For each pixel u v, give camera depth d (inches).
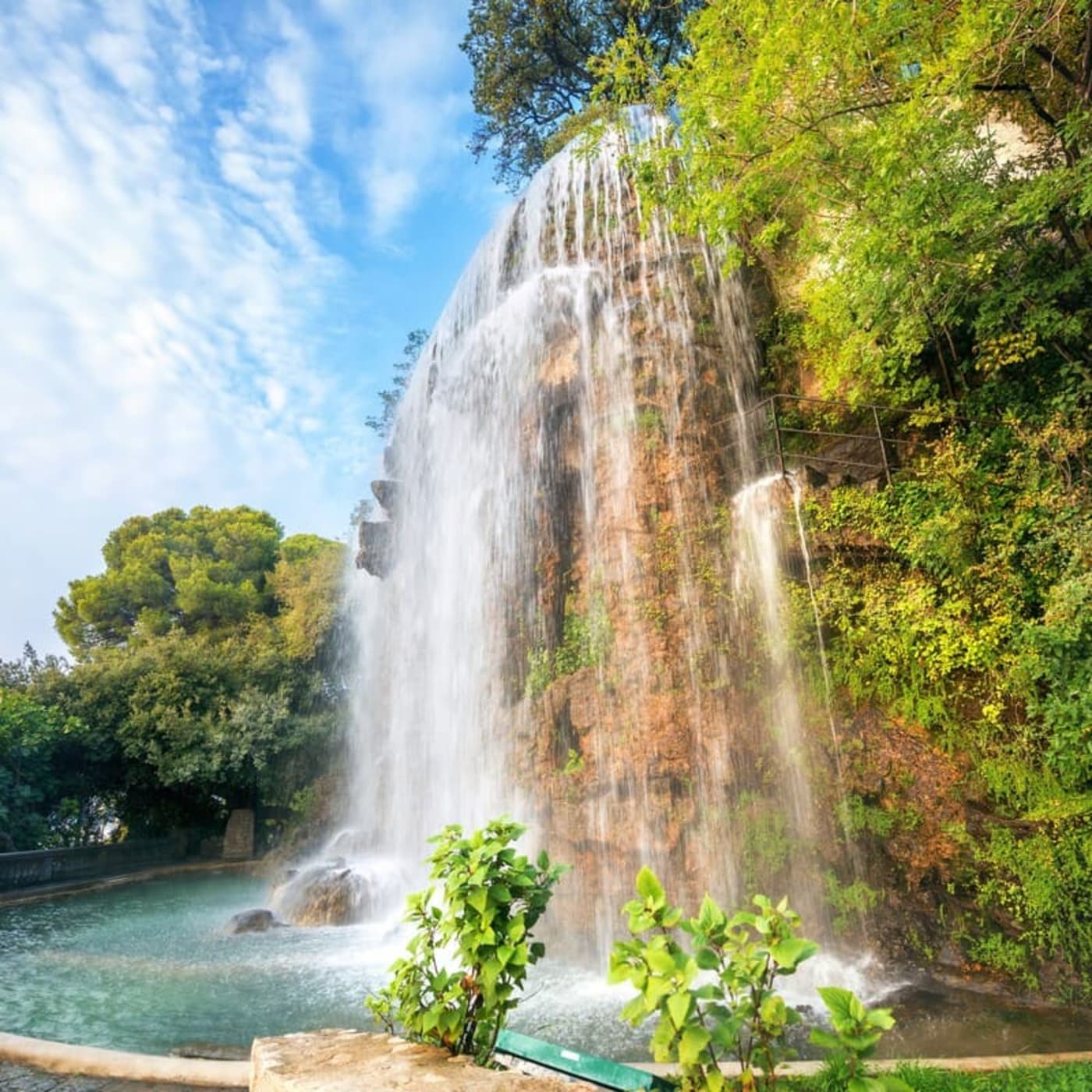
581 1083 114.7
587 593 473.1
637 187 392.2
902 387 418.3
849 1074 84.4
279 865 728.3
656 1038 88.0
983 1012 263.9
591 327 538.3
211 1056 221.3
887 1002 276.5
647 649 423.8
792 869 356.2
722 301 546.0
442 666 608.4
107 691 795.4
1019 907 299.0
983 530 365.4
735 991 88.9
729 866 364.2
